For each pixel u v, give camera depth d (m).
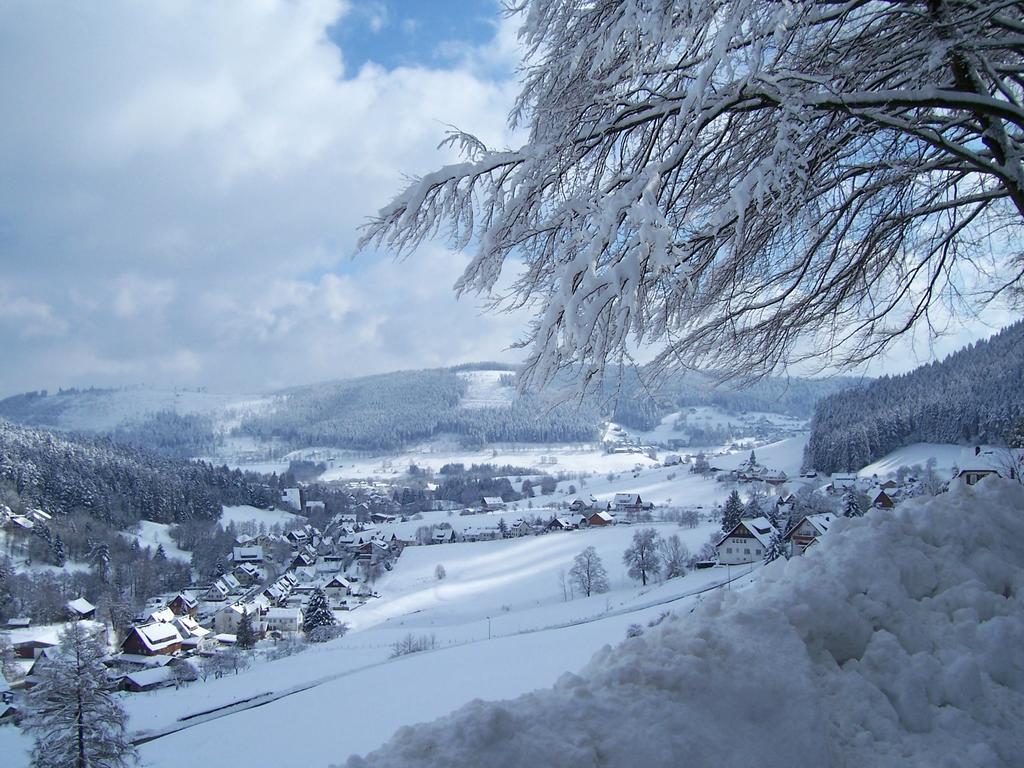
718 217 3.63
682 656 2.39
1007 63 4.78
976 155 4.12
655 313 5.08
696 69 4.14
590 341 3.52
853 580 2.97
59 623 56.19
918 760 2.24
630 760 2.02
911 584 3.12
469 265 4.29
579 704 2.19
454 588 64.12
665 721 2.14
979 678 2.57
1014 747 2.36
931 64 3.78
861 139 4.57
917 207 5.33
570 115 4.25
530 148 4.31
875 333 6.11
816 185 4.57
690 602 33.19
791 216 4.43
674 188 4.57
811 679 2.44
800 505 62.28
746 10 3.30
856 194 4.81
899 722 2.44
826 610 2.75
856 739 2.34
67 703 18.69
